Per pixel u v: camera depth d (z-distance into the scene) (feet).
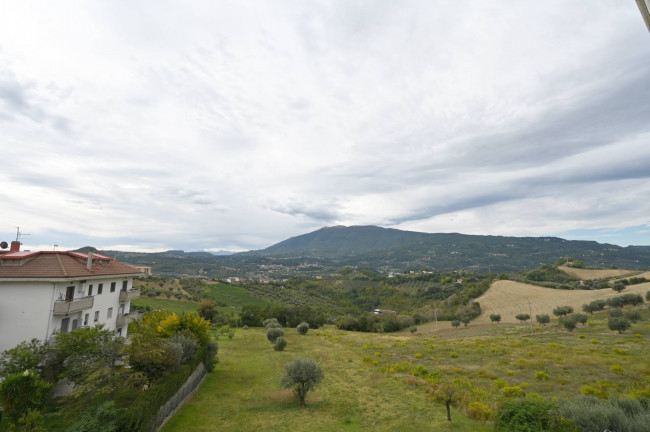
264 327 239.71
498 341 143.54
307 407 66.64
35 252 77.87
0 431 45.52
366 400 70.79
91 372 57.00
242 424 57.47
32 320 68.08
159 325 91.76
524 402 52.95
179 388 64.59
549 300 273.13
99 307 91.04
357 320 260.62
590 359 94.99
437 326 261.03
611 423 40.37
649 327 145.07
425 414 61.16
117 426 42.01
